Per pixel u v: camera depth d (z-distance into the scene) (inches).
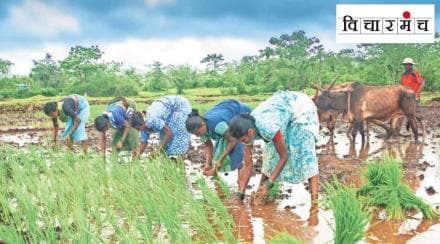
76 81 1435.8
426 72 1066.1
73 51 1476.4
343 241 203.3
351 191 232.5
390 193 261.3
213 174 300.2
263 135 265.4
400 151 444.5
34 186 283.7
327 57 1317.7
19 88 1392.7
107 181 303.6
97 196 266.5
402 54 1130.0
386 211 258.7
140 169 304.8
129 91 1311.5
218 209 248.8
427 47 1129.4
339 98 478.9
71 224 245.9
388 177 267.6
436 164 379.6
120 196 260.4
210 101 1028.5
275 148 278.1
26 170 325.7
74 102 429.4
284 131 278.2
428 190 296.5
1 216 261.4
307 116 277.4
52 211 259.1
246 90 1232.2
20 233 223.0
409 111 477.7
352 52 1320.1
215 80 1413.6
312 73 1253.7
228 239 223.5
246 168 287.3
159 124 350.3
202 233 231.9
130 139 390.0
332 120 487.8
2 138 591.5
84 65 1451.8
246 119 261.6
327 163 396.5
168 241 226.4
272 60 1330.0
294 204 283.0
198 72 1515.7
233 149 302.7
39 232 222.2
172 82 1427.2
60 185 277.6
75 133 432.8
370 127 639.1
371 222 246.5
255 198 282.2
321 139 539.5
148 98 1189.1
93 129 666.8
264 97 1088.8
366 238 225.0
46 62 1499.8
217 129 293.7
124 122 385.1
